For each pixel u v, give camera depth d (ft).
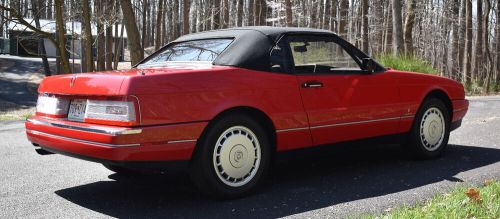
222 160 13.01
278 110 13.99
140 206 12.95
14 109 80.64
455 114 19.27
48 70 102.78
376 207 12.34
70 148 12.60
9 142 25.68
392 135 17.22
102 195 14.14
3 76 121.19
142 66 16.06
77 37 67.10
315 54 15.42
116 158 11.53
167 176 16.39
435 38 135.23
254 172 13.70
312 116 14.75
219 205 12.89
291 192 14.05
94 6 85.25
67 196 14.07
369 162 18.07
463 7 117.50
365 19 86.63
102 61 92.79
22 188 15.06
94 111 12.33
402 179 15.31
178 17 195.93
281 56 14.52
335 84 15.42
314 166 17.56
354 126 15.92
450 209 11.02
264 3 89.71
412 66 46.55
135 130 11.53
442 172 16.14
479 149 20.12
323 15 118.11
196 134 12.46
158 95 11.93
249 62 13.80
